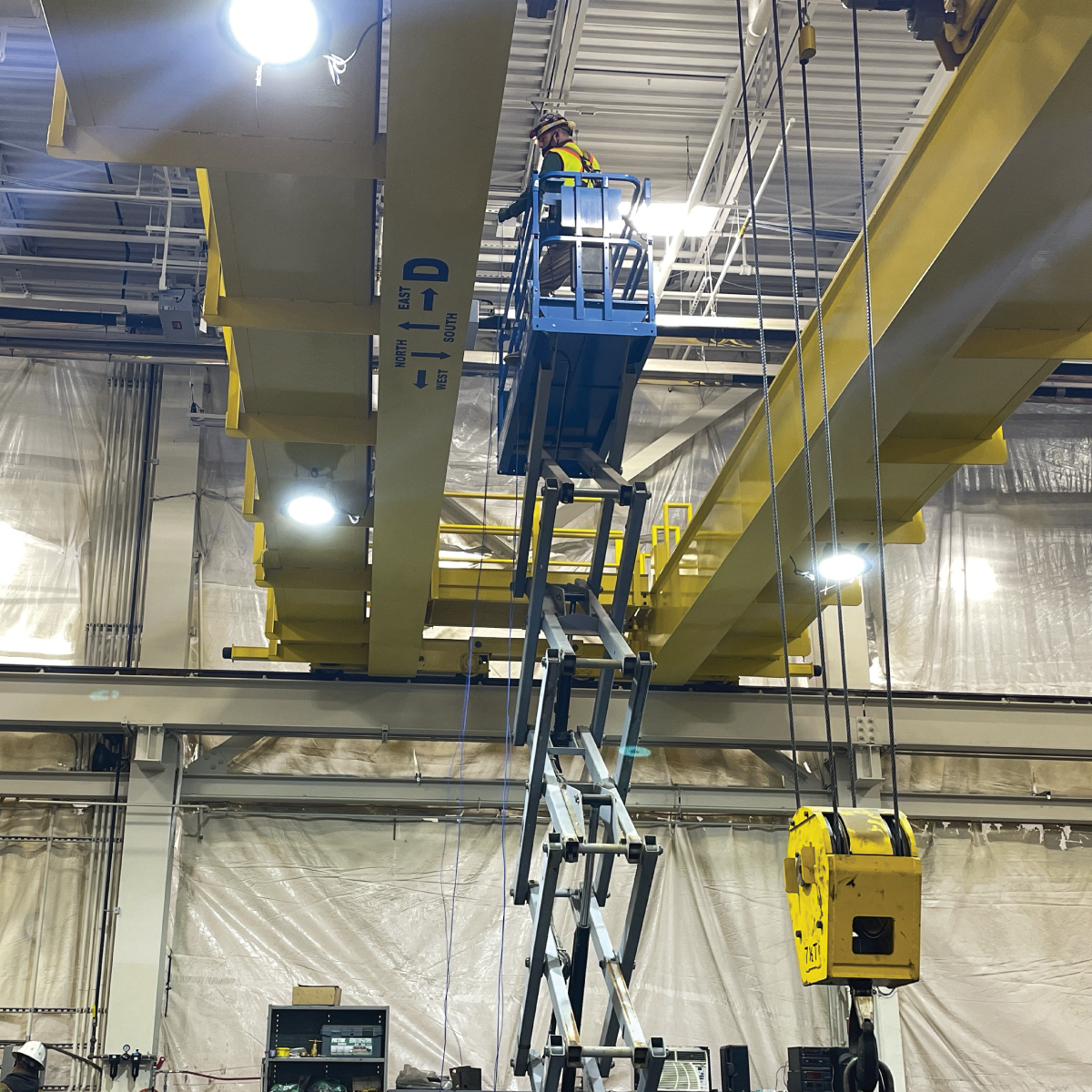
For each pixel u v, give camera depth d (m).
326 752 14.26
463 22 5.57
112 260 15.29
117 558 14.60
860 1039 4.61
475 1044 12.91
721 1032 13.30
